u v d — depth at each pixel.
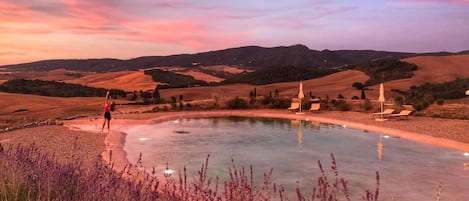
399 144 16.58
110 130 19.80
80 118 25.77
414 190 9.73
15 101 60.47
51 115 46.47
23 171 4.25
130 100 62.59
